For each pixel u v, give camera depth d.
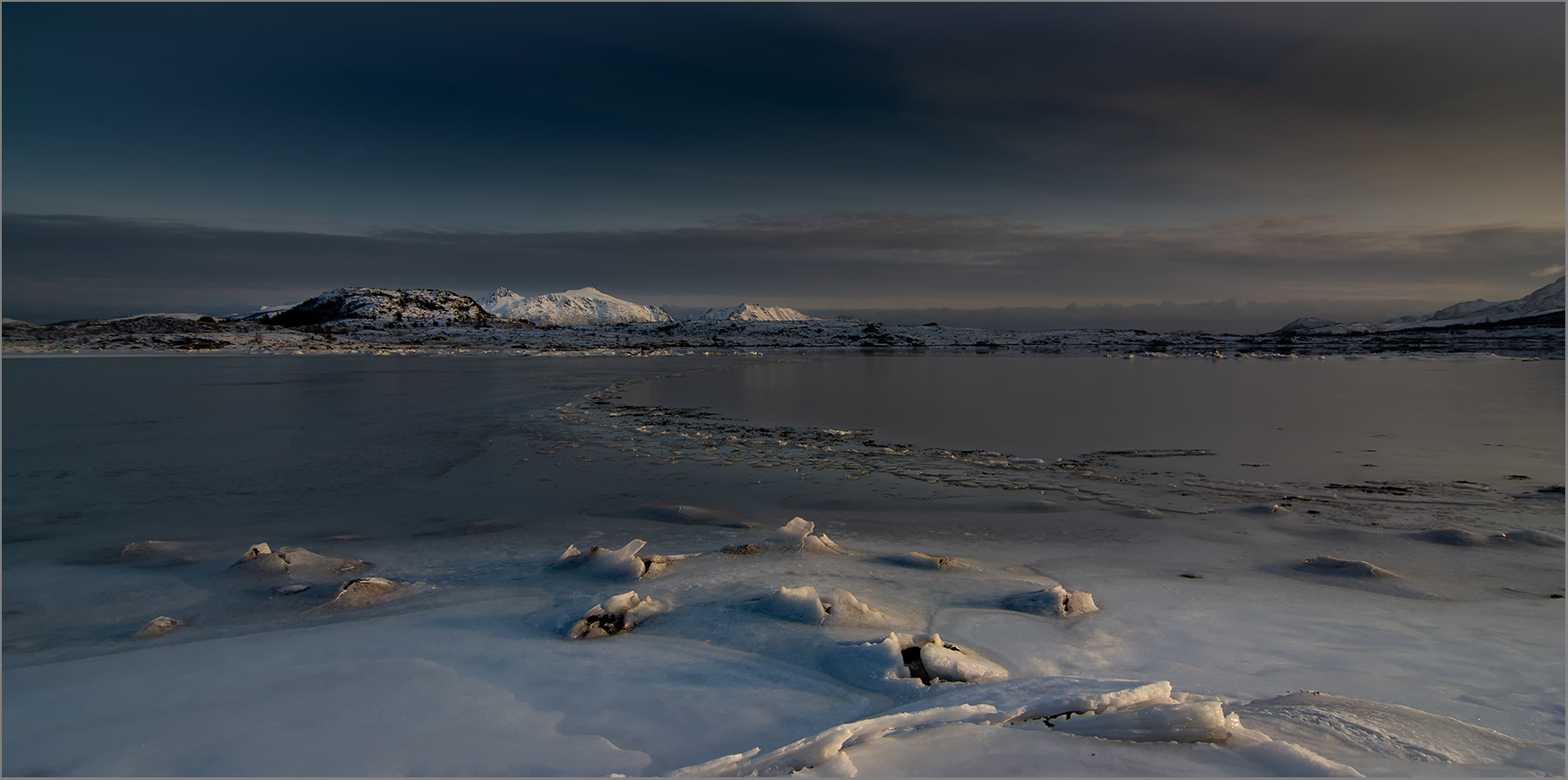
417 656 5.61
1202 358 63.84
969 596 7.28
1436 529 9.77
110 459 15.58
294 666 5.43
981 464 14.96
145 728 4.43
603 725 4.43
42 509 11.45
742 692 4.93
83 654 5.91
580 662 5.50
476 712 4.62
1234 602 7.16
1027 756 3.87
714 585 7.52
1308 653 5.84
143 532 10.19
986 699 4.59
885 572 8.06
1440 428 19.80
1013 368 49.59
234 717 4.56
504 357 66.75
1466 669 5.50
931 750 3.95
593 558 8.33
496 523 10.71
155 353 69.25
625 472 14.27
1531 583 7.80
